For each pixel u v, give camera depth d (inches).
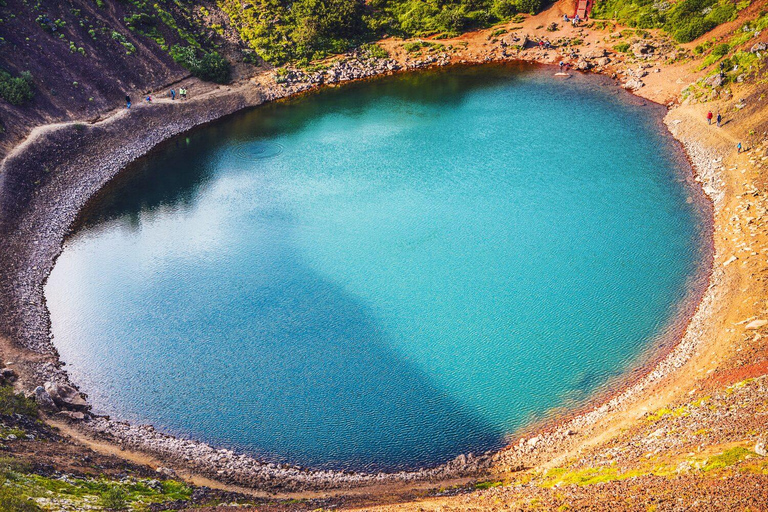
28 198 3174.2
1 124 3432.6
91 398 2159.2
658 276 2583.7
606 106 4047.7
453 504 1585.9
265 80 4591.5
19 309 2536.9
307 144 3868.1
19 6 4003.4
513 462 1879.9
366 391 2156.7
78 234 3095.5
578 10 4852.4
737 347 2074.3
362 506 1647.4
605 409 2016.5
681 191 3139.8
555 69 4606.3
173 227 3120.1
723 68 3772.1
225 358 2315.5
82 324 2501.2
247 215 3179.1
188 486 1790.1
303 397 2145.7
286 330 2433.6
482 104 4220.0
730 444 1499.8
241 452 1962.4
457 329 2391.7
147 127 3973.9
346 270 2741.1
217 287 2682.1
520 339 2332.7
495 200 3169.3
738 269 2474.2
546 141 3700.8
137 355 2342.5
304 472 1894.7
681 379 2044.8
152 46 4392.2
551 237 2869.1
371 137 3905.0
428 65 4825.3
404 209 3144.7
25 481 1503.4
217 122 4215.1
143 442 1984.5
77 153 3582.7
